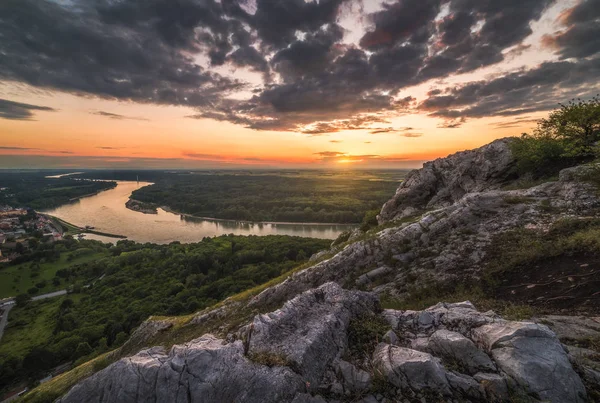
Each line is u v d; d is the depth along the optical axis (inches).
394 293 636.1
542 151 925.2
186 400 282.2
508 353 263.9
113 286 3619.6
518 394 235.6
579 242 495.8
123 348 983.6
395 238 802.8
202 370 300.2
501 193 792.3
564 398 229.3
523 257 533.6
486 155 1111.6
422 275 645.3
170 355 325.7
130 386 297.7
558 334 334.6
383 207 1382.9
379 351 317.4
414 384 267.3
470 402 243.9
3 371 2107.5
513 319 379.2
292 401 268.4
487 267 566.6
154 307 2701.8
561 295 413.7
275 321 368.2
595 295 389.1
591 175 710.5
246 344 343.3
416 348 320.5
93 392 305.0
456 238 705.0
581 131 887.1
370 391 277.3
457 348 288.5
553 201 693.9
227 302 980.6
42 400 817.5
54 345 2358.5
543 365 246.8
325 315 372.8
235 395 277.6
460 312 358.6
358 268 797.2
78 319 2812.5
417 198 1284.4
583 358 282.4
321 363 311.7
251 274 3181.6
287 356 307.7
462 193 1125.1
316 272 839.7
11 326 2972.4
